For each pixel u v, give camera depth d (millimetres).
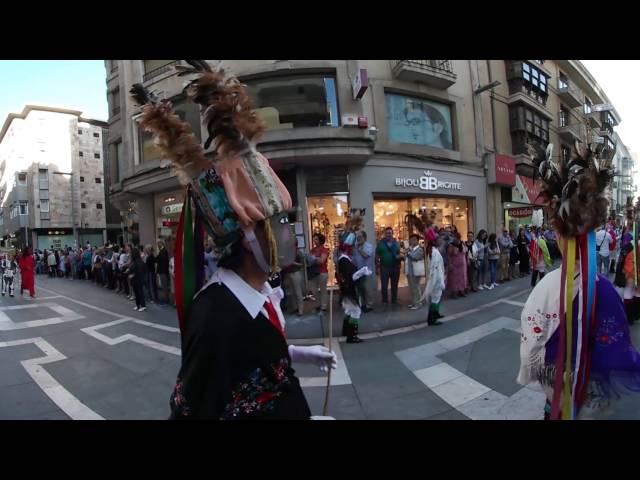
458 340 5242
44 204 38562
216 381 895
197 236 1109
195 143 1064
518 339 5086
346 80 10008
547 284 1737
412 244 7598
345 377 4137
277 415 994
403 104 11234
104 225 42281
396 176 10602
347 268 5496
